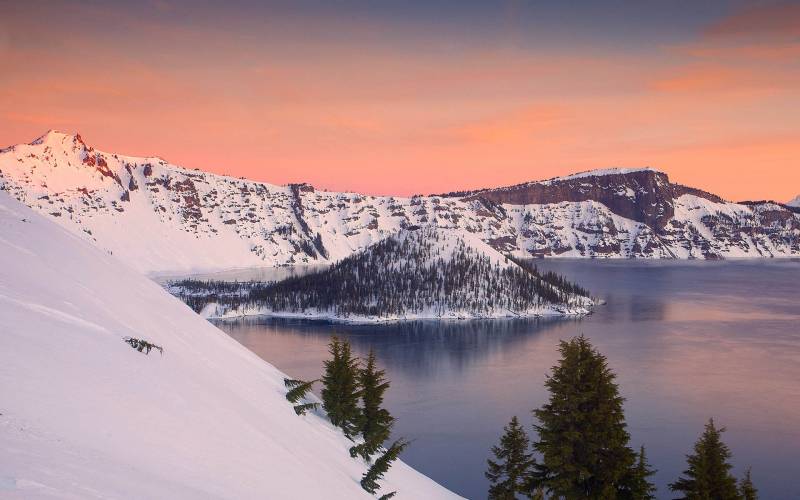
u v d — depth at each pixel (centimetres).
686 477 11588
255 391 4447
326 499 2634
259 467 2306
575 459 3775
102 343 2462
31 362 1786
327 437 4781
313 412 5450
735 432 14262
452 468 12081
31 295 2577
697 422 15062
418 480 6016
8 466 1102
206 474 1861
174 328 4469
